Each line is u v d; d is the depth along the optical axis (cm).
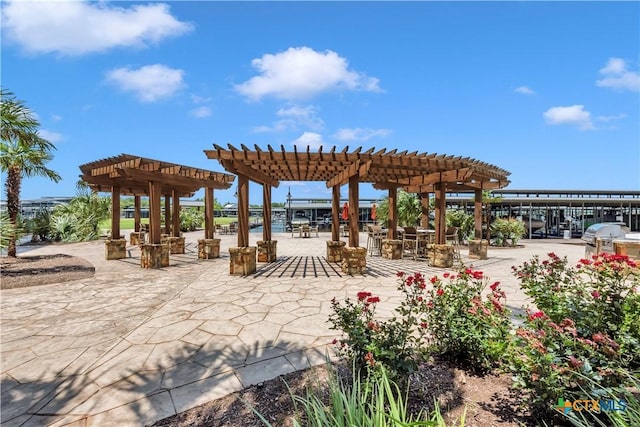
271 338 294
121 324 338
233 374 229
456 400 185
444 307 234
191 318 354
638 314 197
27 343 288
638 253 574
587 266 246
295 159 591
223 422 174
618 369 150
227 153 577
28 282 554
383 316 363
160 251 719
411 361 190
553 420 161
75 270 672
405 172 765
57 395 204
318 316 360
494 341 204
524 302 417
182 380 221
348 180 683
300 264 764
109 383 218
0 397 203
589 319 200
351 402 136
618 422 133
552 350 162
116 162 745
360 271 620
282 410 183
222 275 619
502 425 162
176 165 727
